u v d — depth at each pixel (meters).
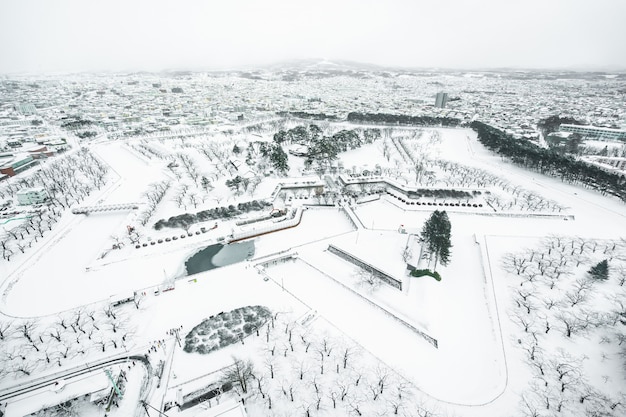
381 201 165.50
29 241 126.81
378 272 108.25
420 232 125.62
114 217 151.25
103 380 71.19
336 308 94.88
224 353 79.56
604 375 71.31
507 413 65.62
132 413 66.94
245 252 125.00
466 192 164.88
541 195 164.50
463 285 103.62
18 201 158.25
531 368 74.38
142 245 125.31
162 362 77.56
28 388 72.06
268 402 68.00
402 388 70.38
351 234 132.25
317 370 74.81
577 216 142.62
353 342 82.50
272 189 169.25
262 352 79.56
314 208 159.88
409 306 95.75
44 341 82.81
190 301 97.56
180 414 65.31
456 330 87.44
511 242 121.44
